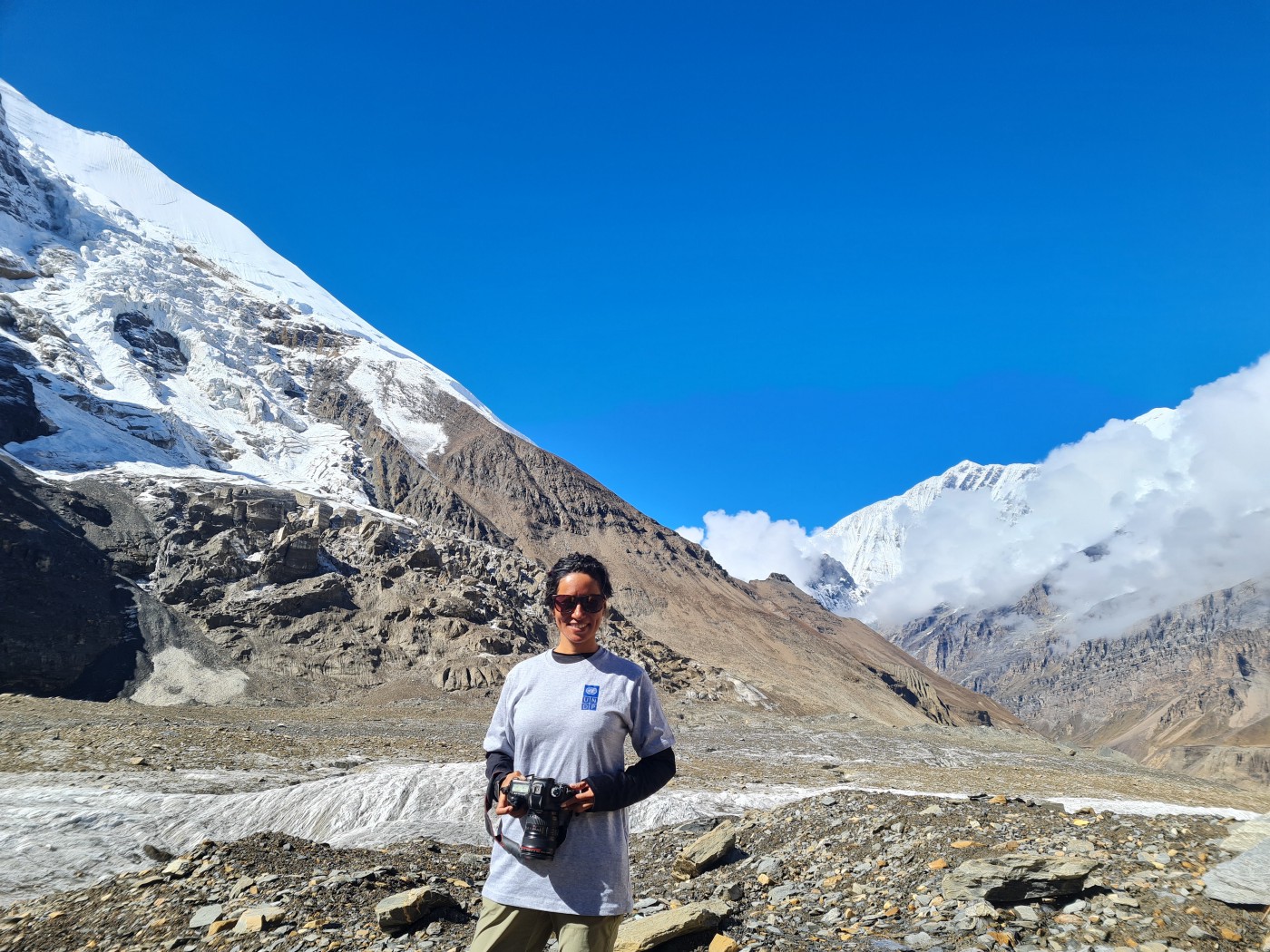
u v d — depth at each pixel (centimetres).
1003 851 952
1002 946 709
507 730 469
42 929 867
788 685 11838
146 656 6769
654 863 1364
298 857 1044
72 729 3316
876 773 4622
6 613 6319
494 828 454
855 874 1011
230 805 2172
